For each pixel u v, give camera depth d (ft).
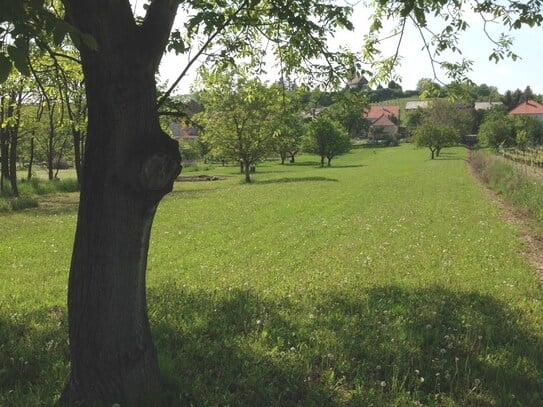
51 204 97.91
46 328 21.26
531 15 19.52
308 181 141.90
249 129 148.25
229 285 29.89
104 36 11.62
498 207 75.46
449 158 246.88
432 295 26.32
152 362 14.33
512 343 19.72
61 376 16.21
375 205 80.94
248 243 49.06
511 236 48.73
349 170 194.59
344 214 70.64
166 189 12.84
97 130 12.53
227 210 77.82
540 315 23.39
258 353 18.16
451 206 76.38
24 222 66.85
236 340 19.44
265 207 80.79
